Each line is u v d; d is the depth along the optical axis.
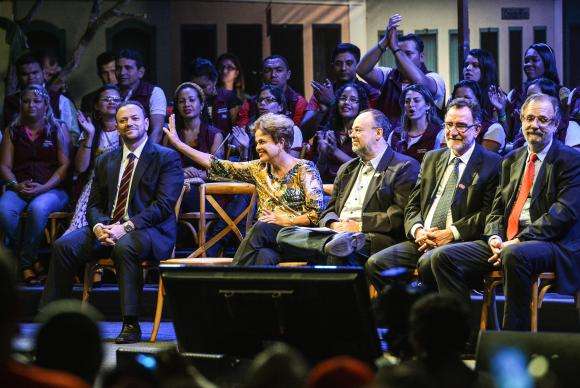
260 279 6.15
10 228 10.73
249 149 11.04
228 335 6.39
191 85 10.95
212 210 10.54
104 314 10.32
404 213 8.72
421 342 4.43
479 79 10.96
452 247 8.05
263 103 11.12
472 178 8.45
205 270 6.32
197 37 16.05
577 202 7.96
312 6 16.30
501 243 7.98
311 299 6.08
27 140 11.02
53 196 10.80
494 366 3.96
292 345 6.25
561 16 15.91
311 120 11.27
